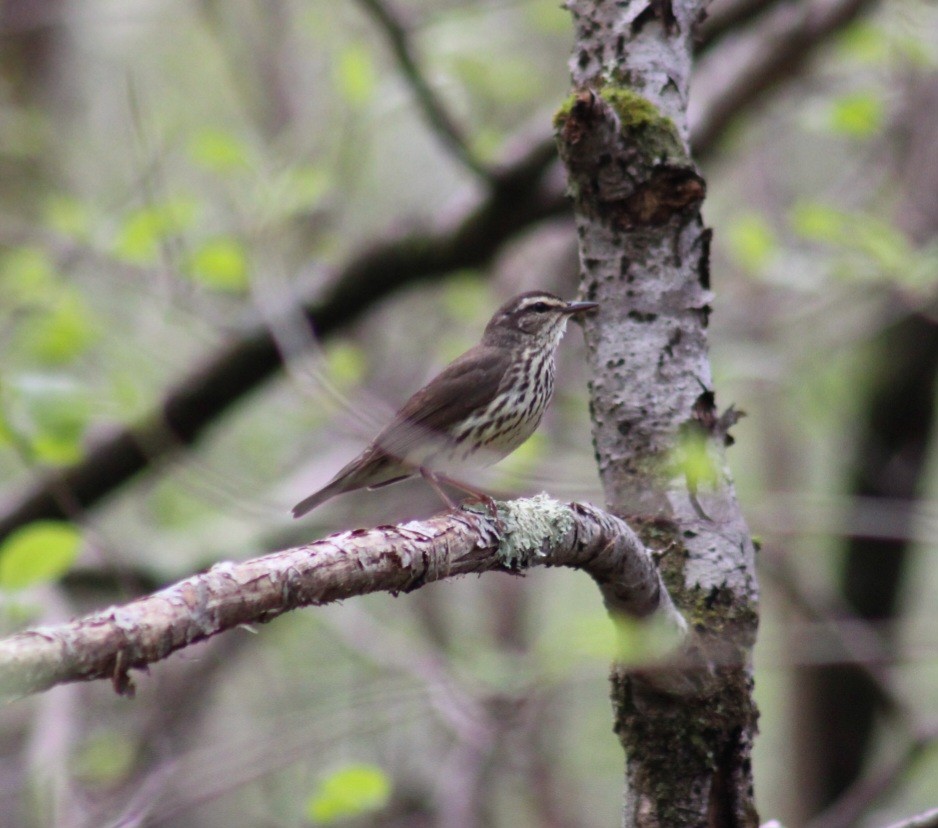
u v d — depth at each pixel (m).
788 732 16.41
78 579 13.04
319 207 13.84
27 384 10.10
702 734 5.62
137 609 4.13
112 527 17.33
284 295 11.86
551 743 16.88
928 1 12.85
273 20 16.62
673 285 5.88
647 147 5.79
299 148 14.30
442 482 9.37
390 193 18.03
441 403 9.21
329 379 10.83
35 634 3.90
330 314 13.20
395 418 9.34
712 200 17.25
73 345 12.38
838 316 16.44
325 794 9.55
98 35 17.31
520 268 16.47
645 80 5.85
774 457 17.67
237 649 16.08
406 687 11.53
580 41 6.00
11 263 13.52
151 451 11.70
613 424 5.91
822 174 17.59
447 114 12.39
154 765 10.73
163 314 13.47
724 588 5.73
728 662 5.67
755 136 15.79
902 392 15.67
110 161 16.30
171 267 12.55
